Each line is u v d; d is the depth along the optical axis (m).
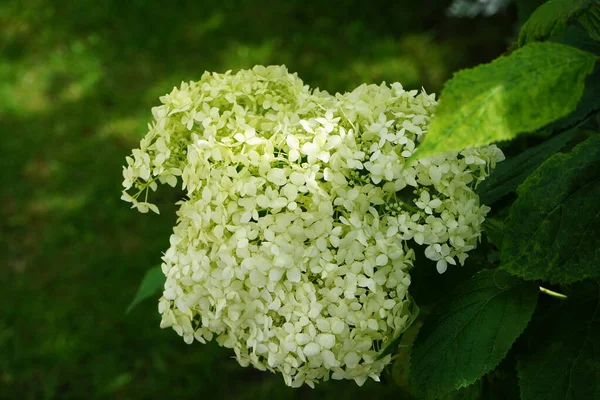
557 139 1.03
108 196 2.66
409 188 1.12
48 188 2.72
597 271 0.86
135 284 2.33
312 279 0.92
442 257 0.92
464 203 0.92
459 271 0.98
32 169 2.81
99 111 3.06
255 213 0.91
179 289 0.96
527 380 0.90
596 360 0.90
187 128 0.98
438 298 0.98
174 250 0.98
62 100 3.15
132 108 3.07
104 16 3.54
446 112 0.78
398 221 0.92
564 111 0.78
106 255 2.44
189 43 3.36
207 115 0.97
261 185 0.91
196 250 0.95
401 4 3.40
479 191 1.03
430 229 0.92
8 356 2.12
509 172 1.03
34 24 3.57
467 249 0.92
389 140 0.92
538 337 0.92
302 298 0.91
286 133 0.93
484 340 0.90
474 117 0.78
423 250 0.98
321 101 0.97
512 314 0.90
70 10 3.61
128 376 2.05
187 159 0.97
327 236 0.90
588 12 0.95
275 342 0.93
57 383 2.04
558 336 0.92
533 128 0.78
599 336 0.91
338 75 3.08
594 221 0.87
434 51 3.14
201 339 0.98
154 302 2.25
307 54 3.21
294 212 0.90
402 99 0.95
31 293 2.33
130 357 2.11
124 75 3.24
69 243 2.51
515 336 0.90
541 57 0.78
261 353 0.94
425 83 3.00
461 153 0.93
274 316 0.93
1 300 2.31
